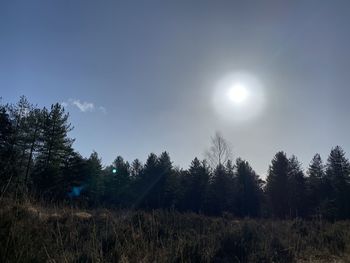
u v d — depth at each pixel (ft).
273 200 187.01
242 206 181.47
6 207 14.80
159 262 22.24
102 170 189.78
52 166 128.88
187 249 26.84
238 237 35.17
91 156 180.14
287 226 52.65
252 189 185.06
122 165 211.20
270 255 31.55
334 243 39.68
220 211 168.66
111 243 23.81
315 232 47.37
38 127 139.64
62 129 142.20
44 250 15.03
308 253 35.96
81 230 27.17
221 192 174.40
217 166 175.63
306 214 171.94
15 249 13.26
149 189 183.83
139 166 239.50
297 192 184.75
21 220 14.76
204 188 177.06
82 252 21.09
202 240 32.45
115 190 193.67
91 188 164.76
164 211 49.39
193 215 57.72
